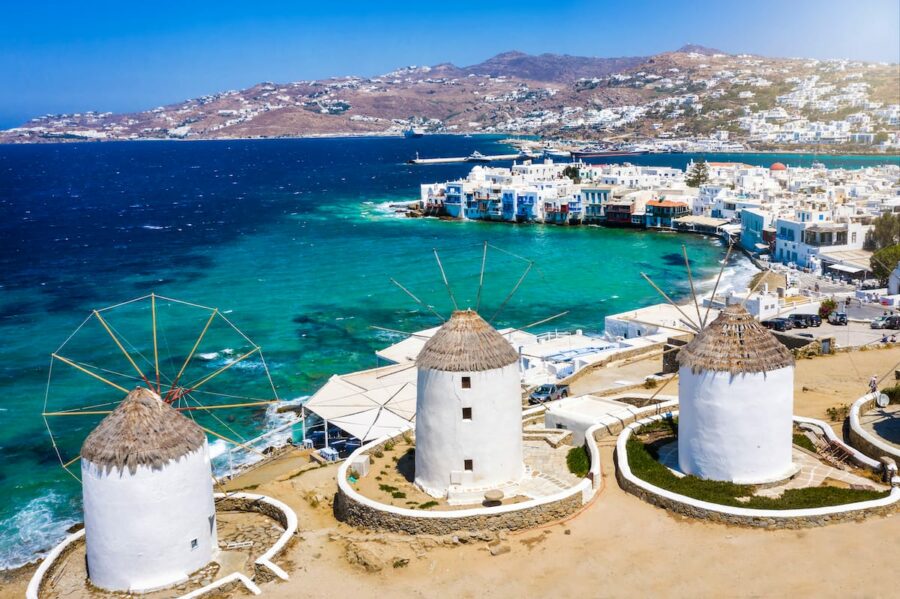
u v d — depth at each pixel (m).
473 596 30.39
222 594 31.11
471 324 38.78
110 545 32.16
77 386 81.00
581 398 50.50
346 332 100.00
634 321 79.00
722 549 31.98
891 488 35.41
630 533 33.78
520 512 34.53
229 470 59.19
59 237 182.62
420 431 38.94
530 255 153.12
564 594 30.05
